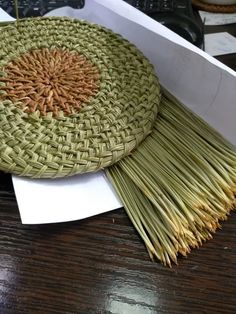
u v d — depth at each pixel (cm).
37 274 41
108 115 49
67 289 40
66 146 46
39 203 44
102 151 46
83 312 38
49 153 45
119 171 48
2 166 44
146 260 42
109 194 46
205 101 53
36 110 48
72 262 42
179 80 55
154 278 41
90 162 45
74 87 52
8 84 51
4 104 49
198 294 40
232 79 47
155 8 74
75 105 50
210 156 49
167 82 58
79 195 46
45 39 58
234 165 49
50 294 40
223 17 79
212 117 53
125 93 52
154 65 59
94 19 65
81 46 57
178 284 41
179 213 43
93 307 39
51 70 53
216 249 44
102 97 51
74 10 68
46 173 44
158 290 40
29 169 44
